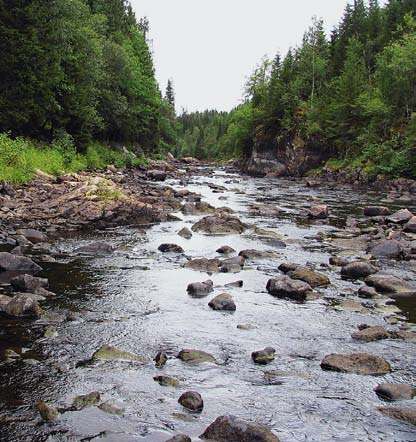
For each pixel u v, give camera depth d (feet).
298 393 22.17
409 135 157.07
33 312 30.71
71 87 129.08
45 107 118.42
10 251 47.44
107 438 18.08
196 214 78.28
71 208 65.26
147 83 232.12
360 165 174.60
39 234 54.75
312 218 78.89
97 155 150.20
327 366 24.76
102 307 33.19
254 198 108.88
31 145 110.63
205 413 20.20
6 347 26.00
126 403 20.72
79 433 18.34
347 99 206.69
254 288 39.06
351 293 38.22
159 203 82.99
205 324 30.78
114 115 183.21
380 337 28.86
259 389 22.48
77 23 141.69
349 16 309.42
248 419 19.88
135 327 29.78
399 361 25.85
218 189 124.36
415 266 47.57
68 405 20.33
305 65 293.02
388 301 36.32
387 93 182.91
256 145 256.93
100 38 187.83
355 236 63.21
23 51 111.14
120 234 59.98
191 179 160.76
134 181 120.57
